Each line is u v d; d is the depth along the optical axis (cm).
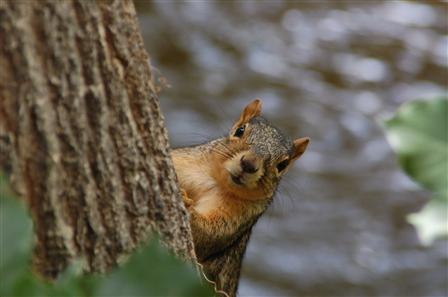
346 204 2431
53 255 586
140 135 638
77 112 592
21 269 473
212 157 1111
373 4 3200
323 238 2330
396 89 2806
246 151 1112
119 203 619
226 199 1105
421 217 429
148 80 653
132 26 638
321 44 2956
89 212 600
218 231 1089
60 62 583
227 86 2681
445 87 2845
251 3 3097
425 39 3042
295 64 2845
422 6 3219
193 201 1099
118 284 502
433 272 2286
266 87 2719
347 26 3061
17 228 478
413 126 448
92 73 601
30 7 571
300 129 2591
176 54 2773
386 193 2475
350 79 2820
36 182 577
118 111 619
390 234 2375
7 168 564
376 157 2573
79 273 534
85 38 596
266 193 1128
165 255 509
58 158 584
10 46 564
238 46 2878
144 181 638
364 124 2652
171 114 2506
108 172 611
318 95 2731
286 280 2200
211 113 2547
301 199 2419
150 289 502
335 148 2569
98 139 605
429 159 443
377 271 2269
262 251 2269
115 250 614
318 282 2216
